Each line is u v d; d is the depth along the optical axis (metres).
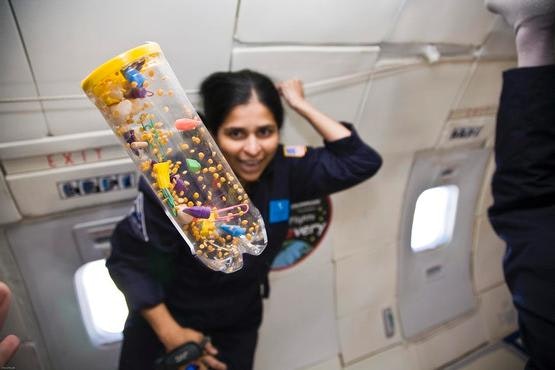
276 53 1.01
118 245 0.90
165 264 0.92
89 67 0.83
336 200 1.48
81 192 1.02
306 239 1.49
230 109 0.78
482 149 1.78
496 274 2.28
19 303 1.10
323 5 0.96
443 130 1.56
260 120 0.80
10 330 1.11
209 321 1.03
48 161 0.93
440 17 1.15
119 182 1.05
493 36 1.31
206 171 0.55
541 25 0.78
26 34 0.73
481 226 2.06
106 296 1.24
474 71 1.42
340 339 1.79
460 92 1.46
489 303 2.27
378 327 1.89
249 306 1.11
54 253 1.09
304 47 1.04
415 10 1.08
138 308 0.87
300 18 0.96
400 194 1.67
